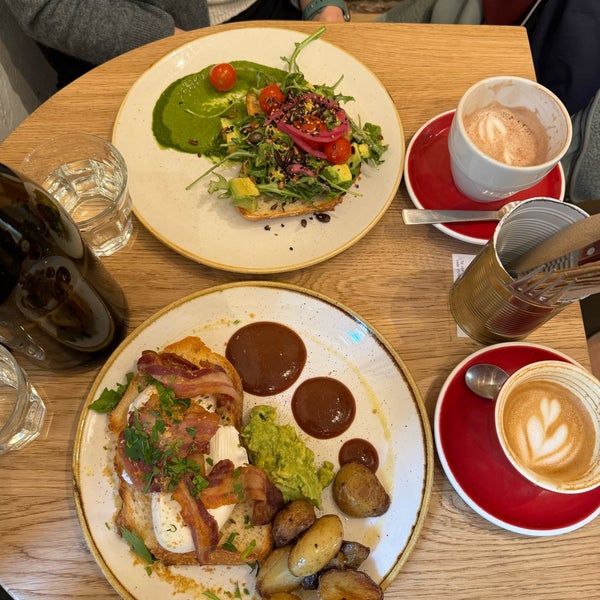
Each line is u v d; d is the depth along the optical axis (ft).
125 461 2.90
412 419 3.26
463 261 3.89
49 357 3.02
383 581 2.90
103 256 3.74
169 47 4.45
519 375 2.94
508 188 3.61
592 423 3.03
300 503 2.91
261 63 4.43
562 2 5.72
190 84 4.27
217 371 3.16
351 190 3.98
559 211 3.13
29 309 2.56
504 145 3.73
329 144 3.85
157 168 3.97
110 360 3.23
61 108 4.18
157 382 3.07
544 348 3.46
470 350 3.64
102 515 2.95
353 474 2.98
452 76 4.53
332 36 4.61
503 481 3.12
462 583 3.04
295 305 3.54
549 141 3.69
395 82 4.49
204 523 2.78
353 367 3.44
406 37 4.65
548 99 3.62
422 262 3.88
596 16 5.46
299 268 3.62
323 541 2.70
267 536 2.96
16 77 5.83
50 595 2.91
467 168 3.63
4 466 3.15
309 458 3.12
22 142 4.04
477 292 3.37
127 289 3.67
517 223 3.26
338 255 3.87
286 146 3.93
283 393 3.42
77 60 6.07
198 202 3.87
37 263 2.51
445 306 3.76
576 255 2.96
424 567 3.06
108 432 3.12
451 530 3.16
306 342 3.50
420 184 4.06
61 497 3.10
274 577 2.78
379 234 3.95
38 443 3.22
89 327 2.99
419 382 3.54
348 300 3.74
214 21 6.40
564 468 2.98
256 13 6.70
